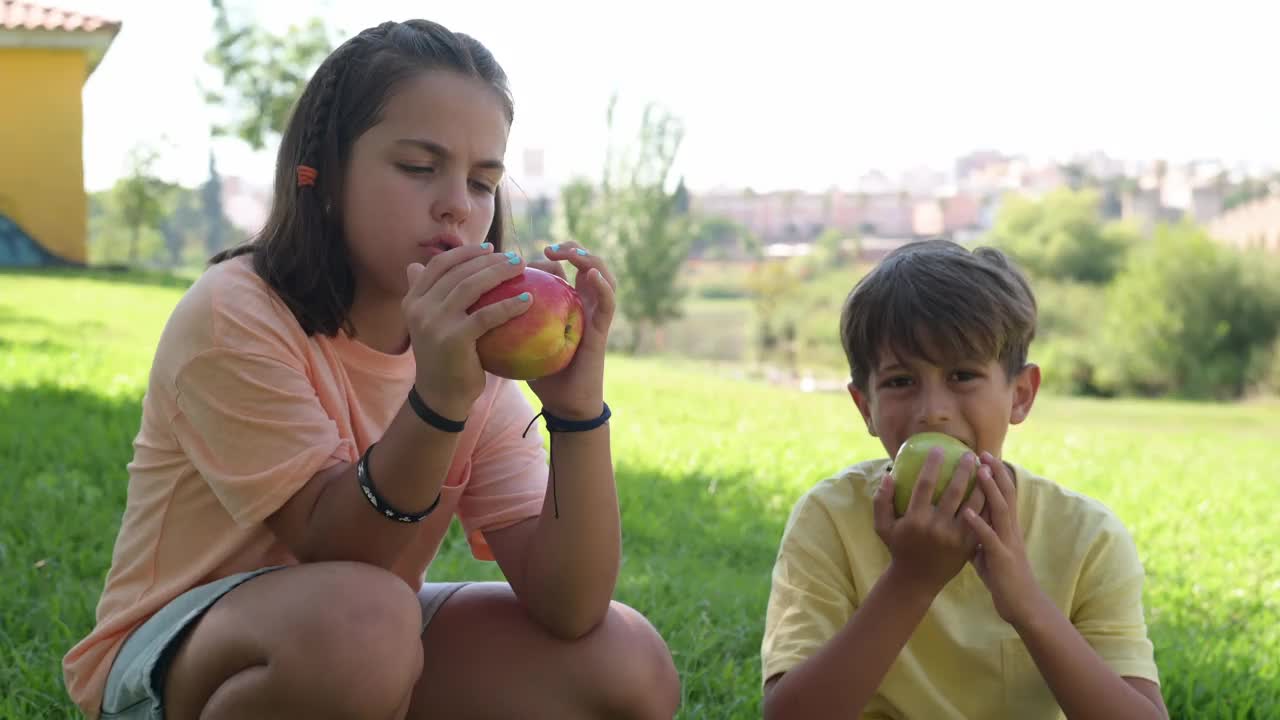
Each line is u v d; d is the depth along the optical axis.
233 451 2.06
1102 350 25.02
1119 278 26.86
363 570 1.91
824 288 30.70
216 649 1.89
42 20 21.23
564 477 2.12
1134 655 2.24
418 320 1.90
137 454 2.20
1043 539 2.32
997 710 2.26
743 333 30.61
